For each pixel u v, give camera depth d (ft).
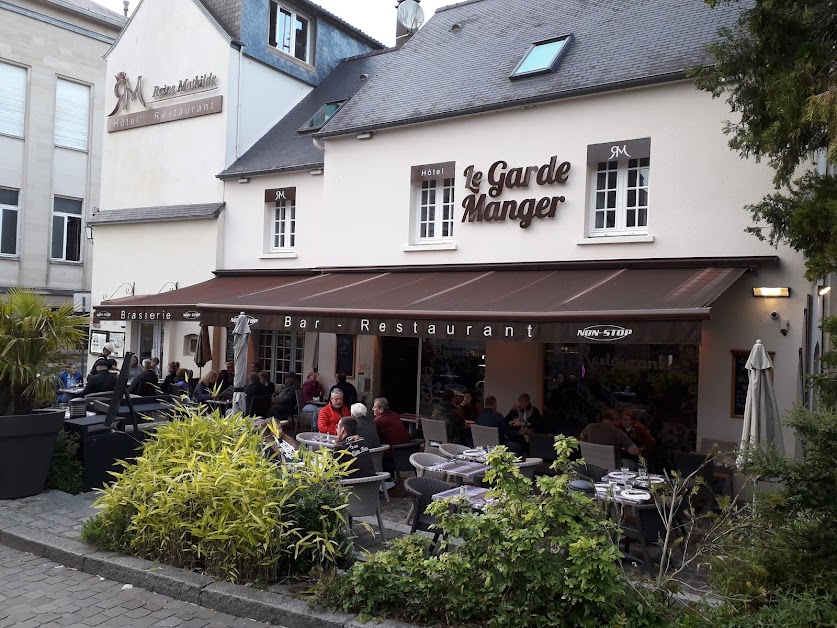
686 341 25.55
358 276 46.26
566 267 38.75
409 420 43.01
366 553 18.92
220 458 20.77
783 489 17.29
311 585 19.22
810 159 32.42
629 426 33.55
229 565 19.65
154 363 52.60
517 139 41.22
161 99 61.93
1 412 28.25
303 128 58.29
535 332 28.81
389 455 33.27
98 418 32.53
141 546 21.54
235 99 58.23
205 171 58.70
